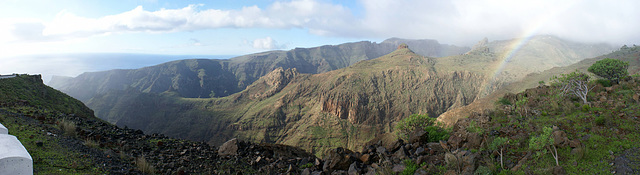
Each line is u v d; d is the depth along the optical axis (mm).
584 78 25594
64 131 16016
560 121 19109
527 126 19516
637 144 14094
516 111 23234
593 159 13883
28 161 9578
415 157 18281
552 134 15867
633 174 12133
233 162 18641
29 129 14328
